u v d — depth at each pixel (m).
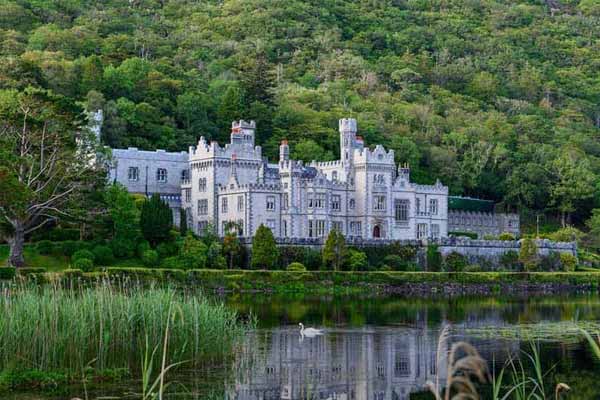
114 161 153.25
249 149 170.50
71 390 57.81
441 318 103.69
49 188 125.25
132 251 138.75
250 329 82.62
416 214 181.62
